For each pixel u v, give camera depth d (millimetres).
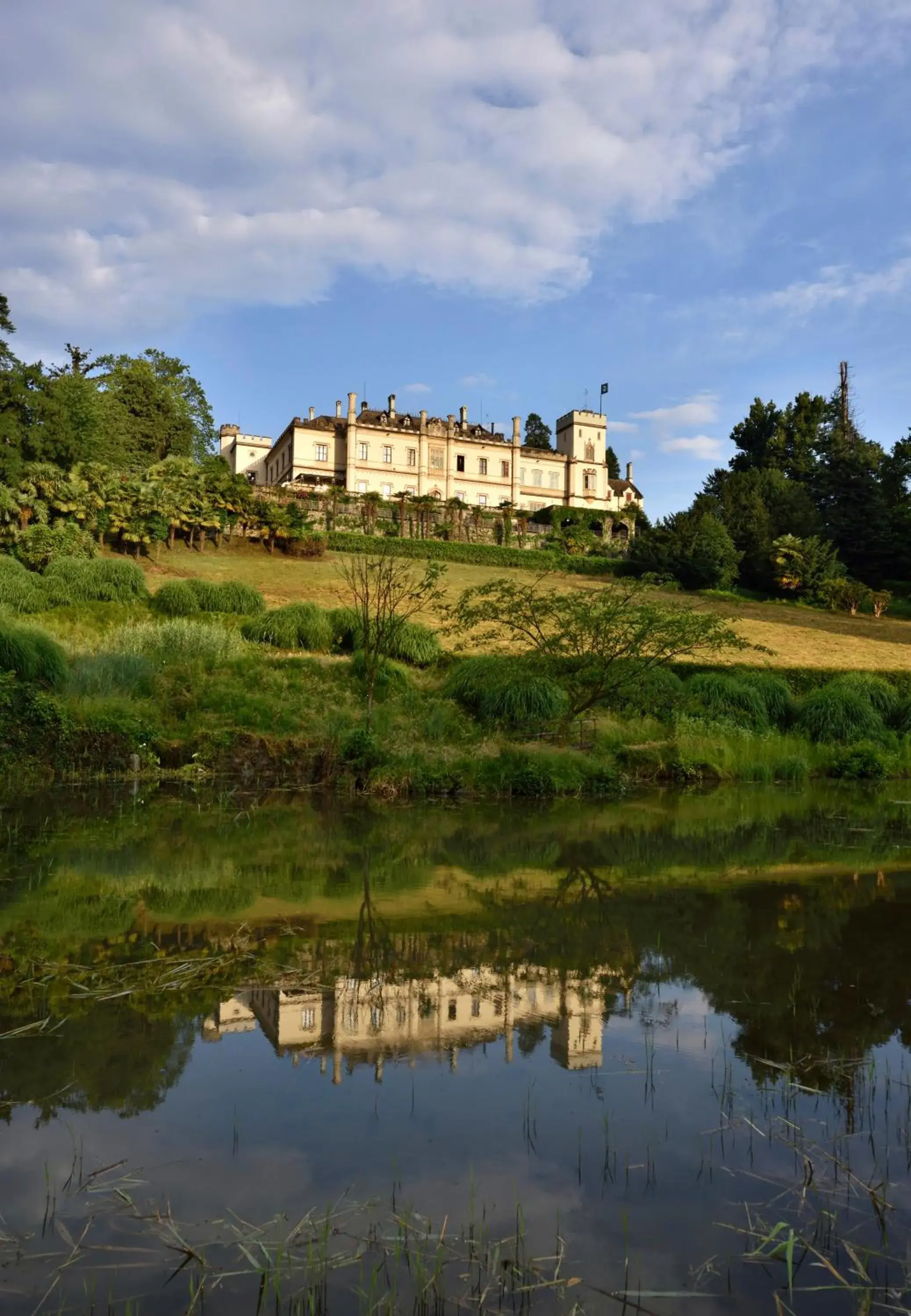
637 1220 2775
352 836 9375
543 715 16109
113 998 4531
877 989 4918
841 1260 2611
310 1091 3574
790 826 10711
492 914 6320
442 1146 3176
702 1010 4566
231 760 13430
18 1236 2646
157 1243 2629
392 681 18062
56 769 12711
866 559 57688
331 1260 2564
